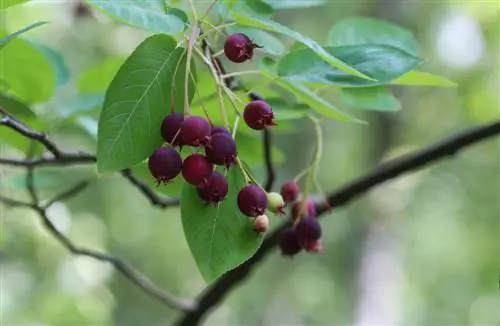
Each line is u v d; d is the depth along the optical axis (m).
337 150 2.61
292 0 0.67
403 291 3.25
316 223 0.69
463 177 3.11
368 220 2.83
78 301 2.44
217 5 0.66
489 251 3.22
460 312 3.32
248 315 3.35
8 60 0.71
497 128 0.80
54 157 0.74
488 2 2.42
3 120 0.69
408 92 2.48
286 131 0.75
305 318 3.20
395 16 2.30
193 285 3.13
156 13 0.60
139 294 3.12
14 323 2.32
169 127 0.60
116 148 0.60
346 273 2.93
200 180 0.60
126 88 0.60
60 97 0.77
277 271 3.29
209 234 0.63
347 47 0.65
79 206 2.65
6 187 0.88
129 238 2.90
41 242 2.34
